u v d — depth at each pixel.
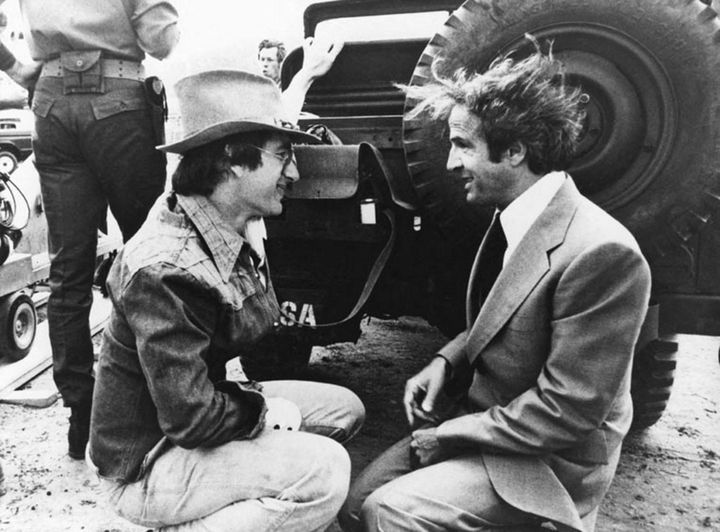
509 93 1.60
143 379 1.65
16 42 5.67
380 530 1.67
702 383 3.72
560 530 1.61
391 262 2.69
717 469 2.74
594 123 2.30
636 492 2.56
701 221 2.27
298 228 2.58
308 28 3.69
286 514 1.63
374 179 2.39
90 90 2.54
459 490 1.63
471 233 2.44
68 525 2.33
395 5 3.51
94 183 2.72
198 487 1.63
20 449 2.93
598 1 2.22
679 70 2.19
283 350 2.79
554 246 1.57
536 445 1.57
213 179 1.64
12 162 5.39
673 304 2.50
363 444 2.99
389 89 3.54
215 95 1.64
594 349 1.50
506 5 2.29
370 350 4.31
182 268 1.53
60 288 2.70
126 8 2.55
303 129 2.83
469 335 1.73
